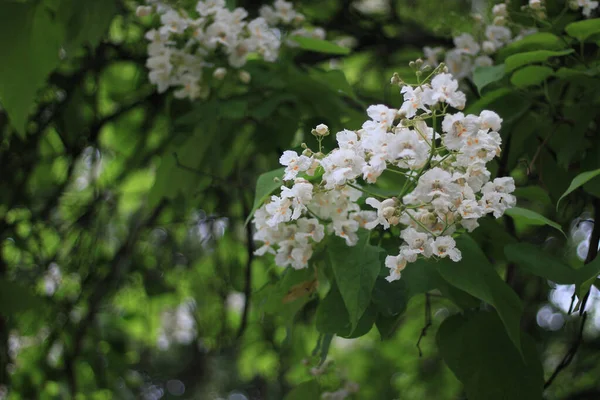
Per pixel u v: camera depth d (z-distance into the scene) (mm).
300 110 2396
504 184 1984
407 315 3496
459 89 2490
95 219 2922
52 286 2832
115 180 2795
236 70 2402
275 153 2434
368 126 1971
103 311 3006
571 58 2328
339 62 3248
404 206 1983
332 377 2502
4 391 2615
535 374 2080
